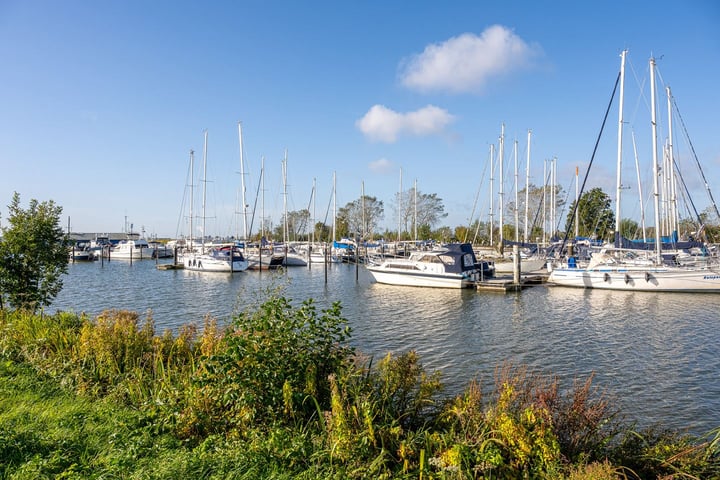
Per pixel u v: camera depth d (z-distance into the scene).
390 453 4.89
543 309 23.81
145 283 37.88
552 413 5.52
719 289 27.72
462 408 5.63
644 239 39.94
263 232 61.75
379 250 64.94
